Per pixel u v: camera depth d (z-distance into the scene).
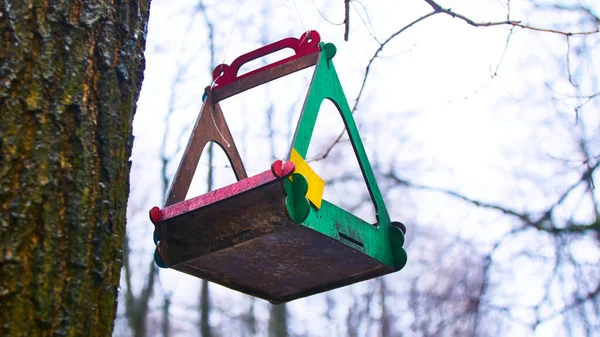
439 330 8.60
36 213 1.70
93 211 1.80
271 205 2.18
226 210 2.25
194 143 2.64
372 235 2.60
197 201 2.29
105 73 1.95
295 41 2.72
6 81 1.76
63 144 1.80
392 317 9.48
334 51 2.69
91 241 1.77
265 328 8.67
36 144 1.75
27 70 1.80
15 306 1.61
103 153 1.87
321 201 2.32
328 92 2.62
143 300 8.21
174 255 2.37
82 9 1.95
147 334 8.06
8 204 1.68
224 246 2.31
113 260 1.83
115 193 1.87
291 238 2.27
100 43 1.96
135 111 2.06
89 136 1.85
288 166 2.14
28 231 1.68
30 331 1.61
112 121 1.92
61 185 1.76
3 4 1.82
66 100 1.83
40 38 1.84
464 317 8.27
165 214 2.34
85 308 1.72
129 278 8.29
